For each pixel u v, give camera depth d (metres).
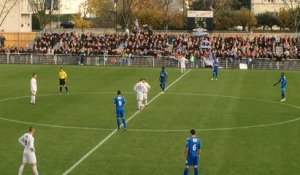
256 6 131.00
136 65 81.75
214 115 42.16
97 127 37.09
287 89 58.03
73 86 58.84
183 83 62.00
